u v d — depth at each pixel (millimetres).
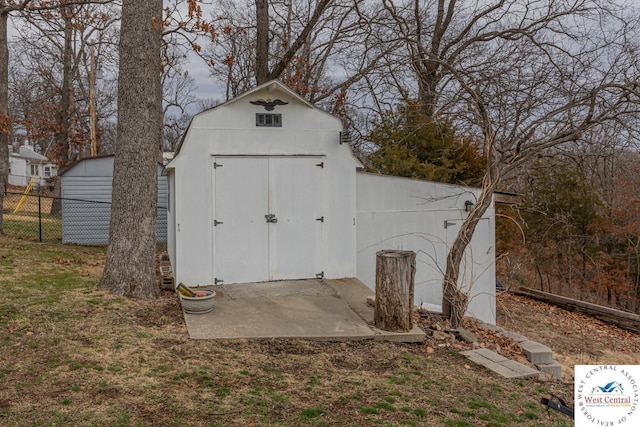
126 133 7285
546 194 18906
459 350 6320
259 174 8172
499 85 10172
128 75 7238
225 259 8031
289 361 5266
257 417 3914
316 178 8438
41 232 14648
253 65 24562
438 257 10398
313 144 8391
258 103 8102
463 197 10602
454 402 4566
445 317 7855
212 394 4309
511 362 6020
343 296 7582
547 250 19266
